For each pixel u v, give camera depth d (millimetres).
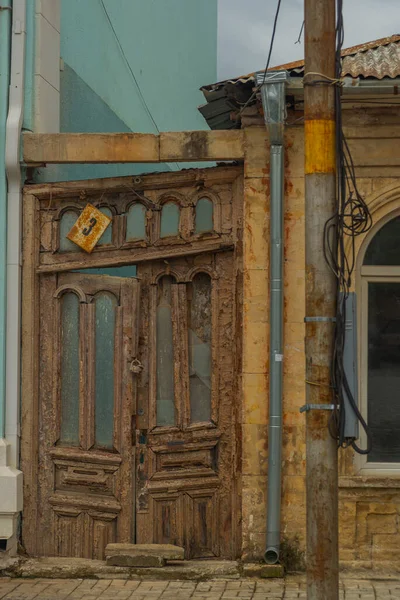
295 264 7613
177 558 7629
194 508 7926
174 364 7984
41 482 8102
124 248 8078
